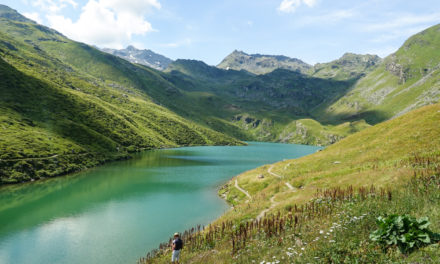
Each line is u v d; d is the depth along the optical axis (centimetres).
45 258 3316
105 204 5900
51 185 7831
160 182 8638
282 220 2183
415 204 1562
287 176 5753
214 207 5709
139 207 5691
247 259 1528
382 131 5909
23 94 16512
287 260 1284
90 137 15225
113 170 11025
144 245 3703
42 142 11250
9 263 3181
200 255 2009
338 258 1116
